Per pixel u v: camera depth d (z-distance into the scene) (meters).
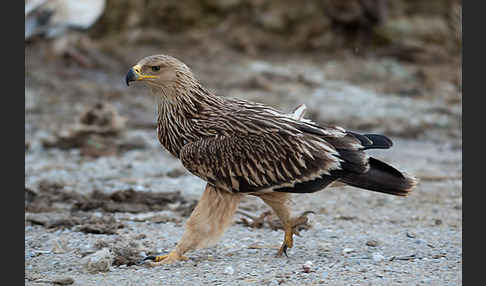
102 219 11.27
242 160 9.26
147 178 14.84
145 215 11.83
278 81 27.27
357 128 20.94
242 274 8.66
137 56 30.11
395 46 31.94
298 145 9.21
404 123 21.56
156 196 12.80
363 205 12.91
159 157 17.03
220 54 31.84
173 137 9.82
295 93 25.31
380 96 25.44
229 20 33.84
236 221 11.57
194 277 8.59
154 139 19.05
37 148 17.53
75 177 14.81
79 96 23.36
